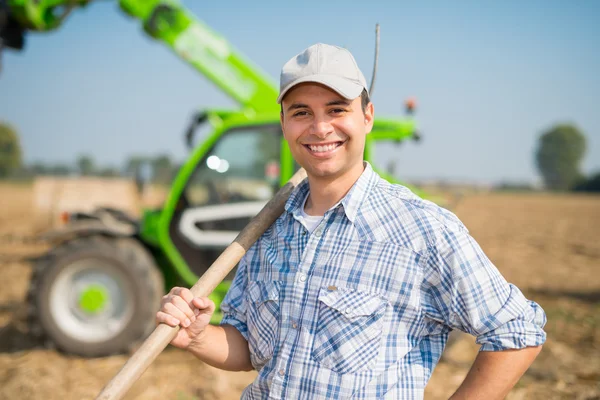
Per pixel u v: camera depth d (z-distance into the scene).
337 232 1.41
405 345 1.34
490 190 69.06
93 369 4.30
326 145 1.41
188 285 4.64
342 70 1.38
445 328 1.41
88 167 58.50
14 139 81.19
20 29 5.46
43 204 7.40
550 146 115.12
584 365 4.33
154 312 4.52
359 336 1.33
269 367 1.44
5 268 8.45
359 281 1.35
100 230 4.64
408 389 1.32
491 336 1.31
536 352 1.32
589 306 6.50
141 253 4.61
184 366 4.32
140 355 1.42
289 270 1.46
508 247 12.23
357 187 1.43
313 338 1.36
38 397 3.75
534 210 27.12
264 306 1.47
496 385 1.30
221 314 4.40
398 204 1.40
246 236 1.58
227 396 3.75
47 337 4.54
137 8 5.02
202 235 4.55
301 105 1.40
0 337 5.09
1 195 32.34
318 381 1.33
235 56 5.04
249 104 5.06
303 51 1.44
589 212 25.95
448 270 1.33
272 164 4.50
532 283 8.00
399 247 1.35
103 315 4.56
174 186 4.55
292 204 1.56
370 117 1.54
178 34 5.00
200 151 4.52
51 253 4.59
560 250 11.72
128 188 7.73
